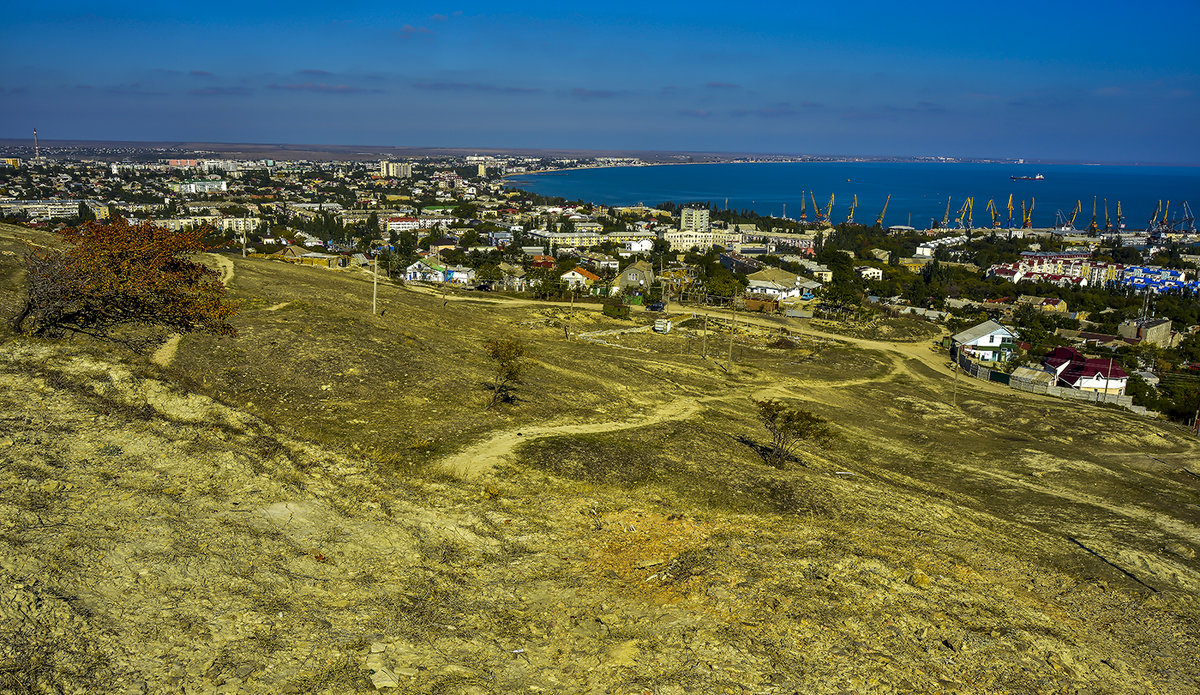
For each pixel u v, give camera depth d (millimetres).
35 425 19984
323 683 11773
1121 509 36250
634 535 21031
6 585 12367
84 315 31891
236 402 31469
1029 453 46344
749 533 22219
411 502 20891
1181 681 17422
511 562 18047
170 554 14664
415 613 14578
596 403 43031
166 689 11016
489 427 33281
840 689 13734
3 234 65125
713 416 44688
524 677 12961
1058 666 16219
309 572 15492
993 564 23750
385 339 48469
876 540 23406
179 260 34812
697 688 13086
